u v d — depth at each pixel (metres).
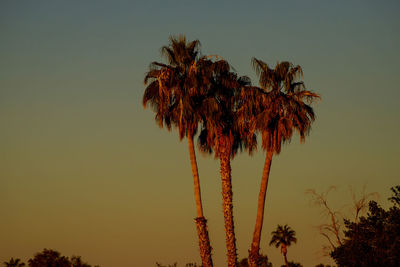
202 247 39.34
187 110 40.19
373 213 35.47
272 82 41.09
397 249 32.09
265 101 40.62
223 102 41.84
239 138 42.22
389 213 34.56
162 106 40.59
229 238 39.84
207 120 40.44
